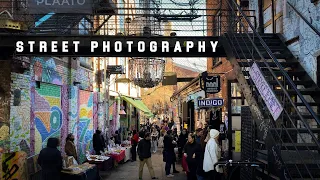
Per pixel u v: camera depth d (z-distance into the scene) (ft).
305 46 28.63
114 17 58.34
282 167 17.38
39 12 32.30
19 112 32.37
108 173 45.27
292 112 27.89
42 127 38.06
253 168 24.77
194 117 80.02
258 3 40.16
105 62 63.77
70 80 46.70
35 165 33.09
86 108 54.80
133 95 107.24
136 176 43.45
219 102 47.80
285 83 26.00
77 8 32.99
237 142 36.73
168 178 42.32
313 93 25.80
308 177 19.51
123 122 93.09
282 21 33.78
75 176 30.48
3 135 29.94
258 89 20.68
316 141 14.76
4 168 28.63
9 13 28.45
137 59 54.75
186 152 34.14
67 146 38.32
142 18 38.65
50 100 40.55
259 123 20.88
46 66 38.63
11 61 30.99
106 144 61.31
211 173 28.53
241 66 26.89
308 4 28.32
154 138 76.13
